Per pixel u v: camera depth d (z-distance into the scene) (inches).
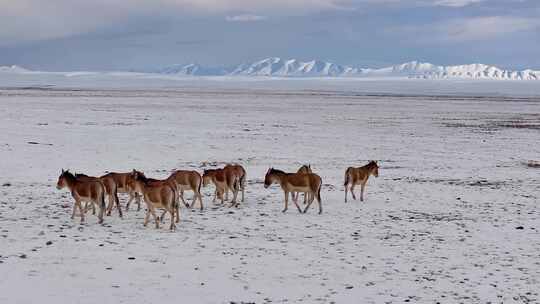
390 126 2081.7
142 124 1841.8
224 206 754.8
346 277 462.6
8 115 2034.9
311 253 530.0
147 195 612.1
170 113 2406.5
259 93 6107.3
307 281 450.6
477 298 420.5
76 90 6058.1
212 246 546.0
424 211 740.7
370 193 867.4
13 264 467.5
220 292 421.1
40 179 904.9
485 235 613.3
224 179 758.5
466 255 534.6
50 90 5787.4
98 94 4633.4
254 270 474.9
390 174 1055.6
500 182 989.2
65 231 588.4
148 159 1155.3
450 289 438.6
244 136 1596.9
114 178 719.7
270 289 430.3
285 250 538.3
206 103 3427.7
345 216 703.1
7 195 775.7
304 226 644.7
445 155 1346.0
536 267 499.2
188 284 436.5
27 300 391.2
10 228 593.0
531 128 2089.1
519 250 555.5
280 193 857.5
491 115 2815.0
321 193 865.5
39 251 508.7
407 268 490.0
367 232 619.8
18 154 1128.8
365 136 1706.4
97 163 1081.4
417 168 1139.9
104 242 548.4
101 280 438.3
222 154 1258.0
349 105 3636.8
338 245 561.6
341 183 951.0
